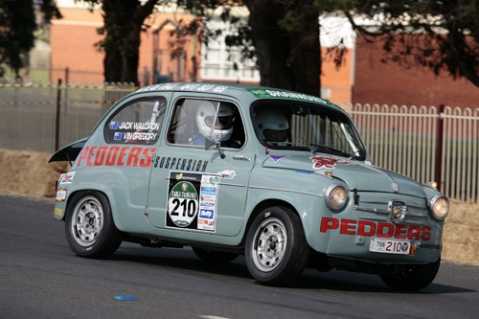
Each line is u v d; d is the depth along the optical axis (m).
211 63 107.50
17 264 25.47
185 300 21.28
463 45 47.38
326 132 26.30
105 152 27.67
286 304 21.42
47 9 93.38
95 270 25.11
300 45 44.62
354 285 25.94
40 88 59.03
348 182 23.53
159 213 26.05
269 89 26.34
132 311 19.81
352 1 38.69
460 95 100.94
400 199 24.00
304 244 23.25
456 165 42.81
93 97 56.47
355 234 23.38
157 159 26.38
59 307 20.00
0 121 61.34
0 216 38.31
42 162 48.25
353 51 105.19
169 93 26.94
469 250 33.47
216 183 24.97
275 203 23.97
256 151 24.72
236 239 24.55
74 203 27.94
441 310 22.20
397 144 44.69
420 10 40.41
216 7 60.75
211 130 25.56
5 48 92.69
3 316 19.06
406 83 103.31
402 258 24.12
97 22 126.44
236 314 19.92
